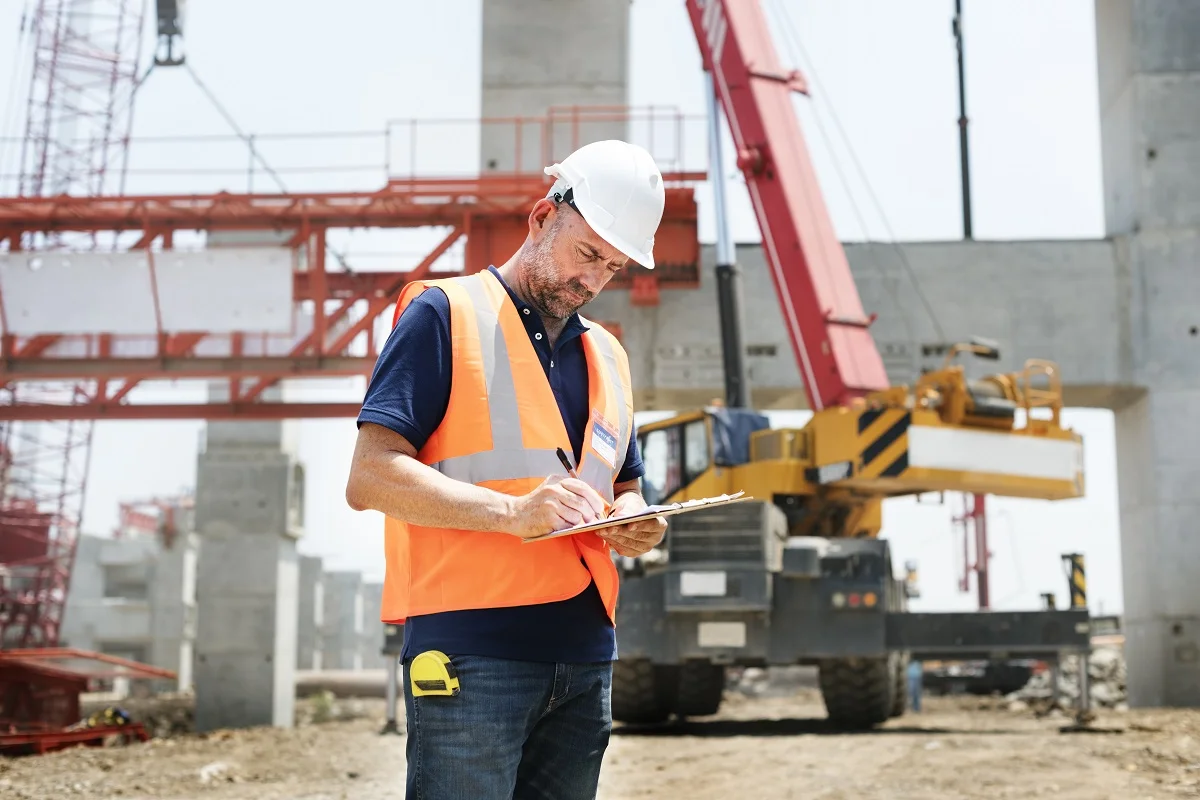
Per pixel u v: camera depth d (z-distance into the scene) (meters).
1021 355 18.27
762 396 18.72
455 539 2.09
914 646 10.38
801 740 9.59
